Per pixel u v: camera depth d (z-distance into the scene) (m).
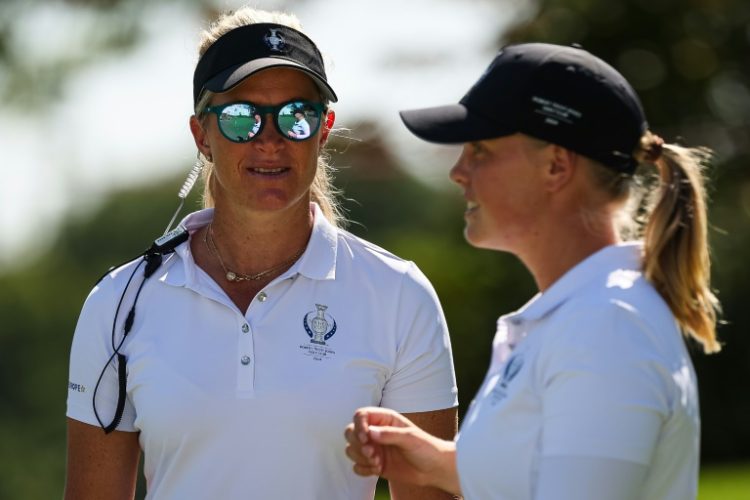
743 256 47.69
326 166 14.71
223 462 12.70
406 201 60.03
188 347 12.94
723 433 47.47
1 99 61.19
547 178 10.34
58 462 75.75
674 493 9.84
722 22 49.00
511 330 10.66
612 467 9.30
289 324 13.05
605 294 9.80
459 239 49.53
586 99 10.23
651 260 10.08
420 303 13.43
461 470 10.44
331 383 12.84
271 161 13.08
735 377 47.56
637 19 48.56
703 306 10.17
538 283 10.70
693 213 10.16
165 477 12.88
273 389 12.72
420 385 13.33
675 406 9.55
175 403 12.73
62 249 82.44
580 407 9.41
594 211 10.36
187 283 13.23
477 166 10.61
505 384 10.17
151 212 81.38
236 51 13.30
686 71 48.97
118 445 13.40
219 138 13.20
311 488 12.79
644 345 9.52
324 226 13.68
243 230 13.45
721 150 49.28
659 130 48.94
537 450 9.80
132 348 13.12
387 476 11.68
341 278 13.39
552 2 49.47
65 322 79.69
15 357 78.75
